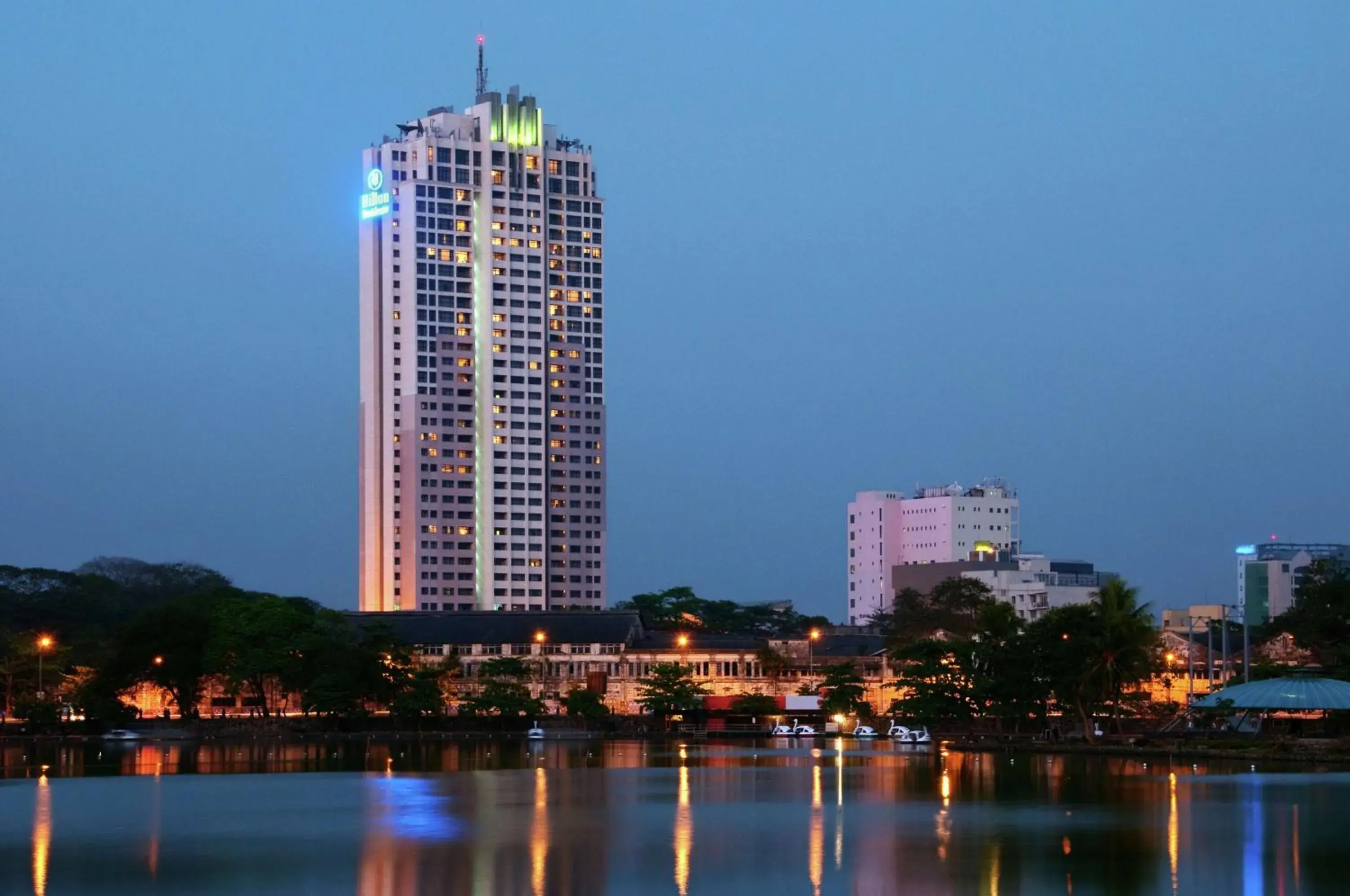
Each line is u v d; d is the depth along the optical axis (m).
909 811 155.00
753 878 115.81
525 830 141.38
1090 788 179.50
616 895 109.81
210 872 119.00
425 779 199.25
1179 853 126.38
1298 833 137.50
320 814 155.25
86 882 115.38
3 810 160.12
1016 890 111.69
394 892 110.62
